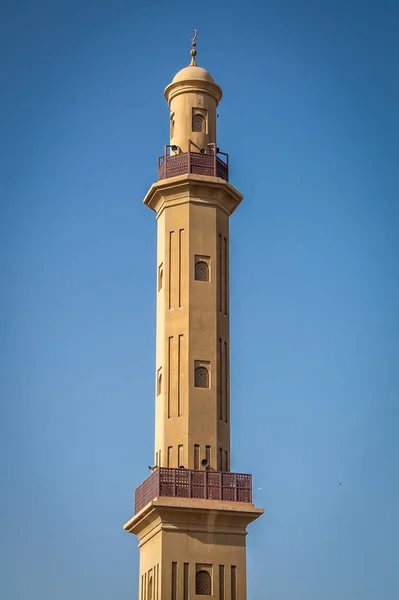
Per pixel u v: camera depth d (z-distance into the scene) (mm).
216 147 63312
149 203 63531
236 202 62906
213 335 59469
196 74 64688
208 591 54219
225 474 55875
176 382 58500
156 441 59062
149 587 55594
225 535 55125
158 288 62125
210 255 60844
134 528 57875
